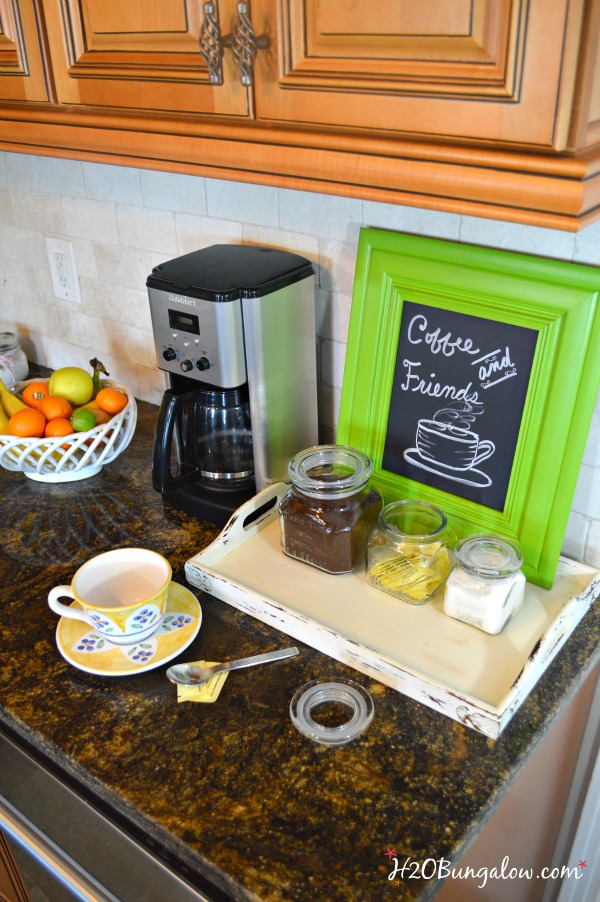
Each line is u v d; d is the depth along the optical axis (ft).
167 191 4.40
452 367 3.38
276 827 2.46
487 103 2.08
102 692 2.97
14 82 3.35
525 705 2.87
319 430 4.33
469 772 2.62
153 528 3.94
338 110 2.39
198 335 3.47
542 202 2.09
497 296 3.16
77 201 4.95
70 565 3.69
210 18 2.45
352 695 2.90
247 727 2.81
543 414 3.14
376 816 2.48
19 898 3.54
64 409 4.20
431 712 2.84
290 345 3.66
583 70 1.91
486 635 3.08
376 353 3.61
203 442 3.88
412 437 3.60
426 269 3.34
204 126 2.74
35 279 5.63
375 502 3.45
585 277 2.91
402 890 2.26
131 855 2.61
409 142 2.26
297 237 3.92
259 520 3.77
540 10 1.88
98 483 4.38
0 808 3.18
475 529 3.47
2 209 5.53
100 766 2.68
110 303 5.19
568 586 3.34
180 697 2.92
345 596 3.31
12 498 4.25
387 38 2.19
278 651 3.11
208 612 3.36
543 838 3.87
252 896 2.26
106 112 3.08
